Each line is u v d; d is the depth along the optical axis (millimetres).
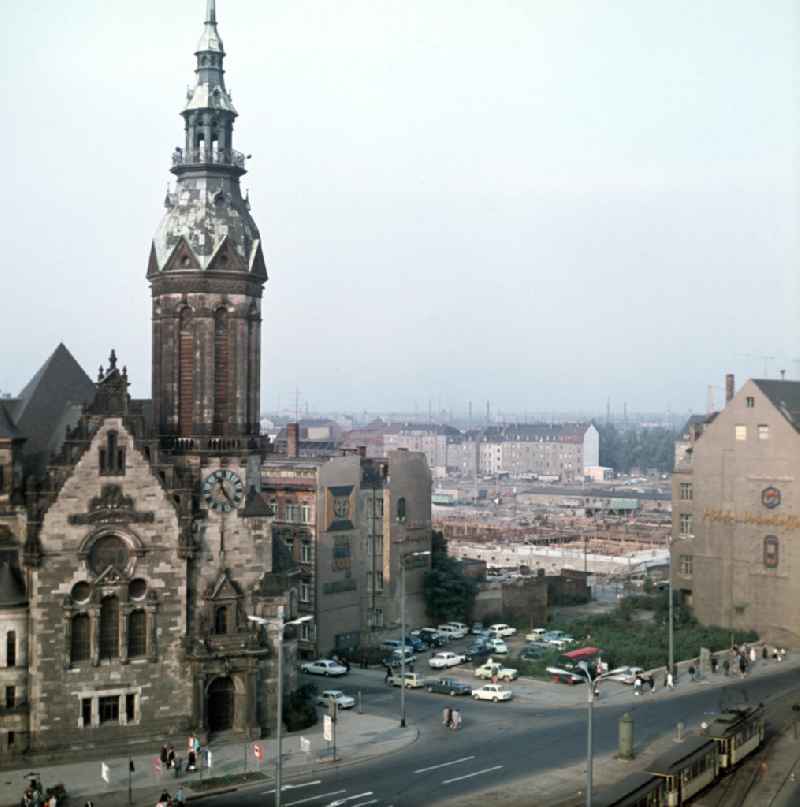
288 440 142375
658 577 163500
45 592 77750
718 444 130625
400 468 129750
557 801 69062
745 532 128000
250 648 83312
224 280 86625
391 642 122688
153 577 81312
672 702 97438
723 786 73312
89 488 79188
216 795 70812
